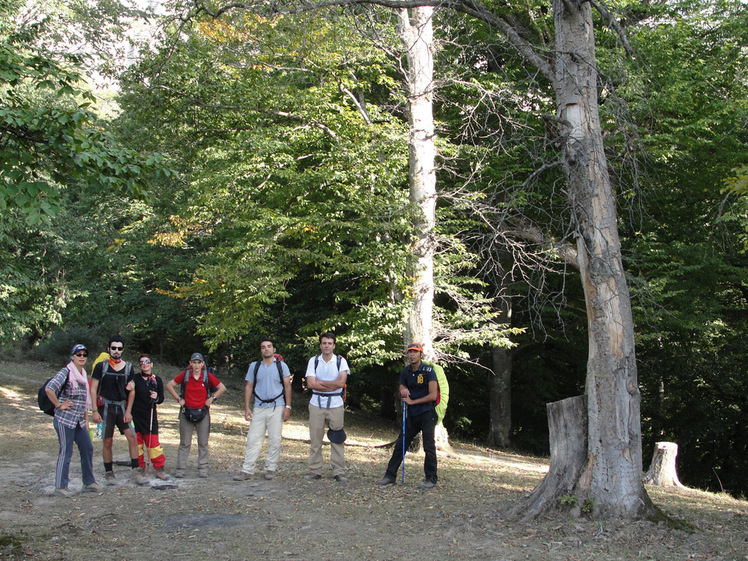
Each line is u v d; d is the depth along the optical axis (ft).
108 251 77.71
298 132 46.37
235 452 36.96
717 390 65.82
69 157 17.52
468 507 22.95
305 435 50.78
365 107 49.34
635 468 20.35
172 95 45.78
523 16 45.47
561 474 21.04
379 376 68.95
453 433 77.56
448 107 53.16
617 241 21.40
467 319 46.80
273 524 20.92
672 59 47.16
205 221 53.42
